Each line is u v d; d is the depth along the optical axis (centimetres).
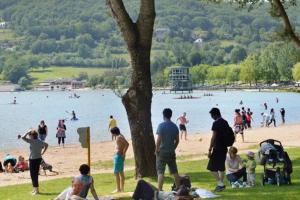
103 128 7525
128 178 2225
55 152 4288
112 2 2117
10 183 2481
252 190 1733
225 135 1706
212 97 18150
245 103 13438
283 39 2842
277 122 7731
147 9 2116
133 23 2136
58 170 3070
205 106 12888
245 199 1581
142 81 2148
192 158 3300
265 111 10050
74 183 1570
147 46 2144
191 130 6800
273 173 1847
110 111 12138
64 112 11981
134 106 2150
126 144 1842
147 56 2150
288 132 5450
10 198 1933
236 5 2919
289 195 1623
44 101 18888
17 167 3005
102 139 5856
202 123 8088
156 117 9400
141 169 2150
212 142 1708
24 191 2103
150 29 2134
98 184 2197
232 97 17650
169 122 1683
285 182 1834
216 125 1705
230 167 1848
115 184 2175
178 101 16025
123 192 1808
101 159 3688
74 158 3803
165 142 1672
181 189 1505
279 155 1838
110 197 1691
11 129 7806
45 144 2014
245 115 6038
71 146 4891
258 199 1577
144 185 1560
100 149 4453
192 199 1495
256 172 2214
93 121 9000
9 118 10212
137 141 2155
